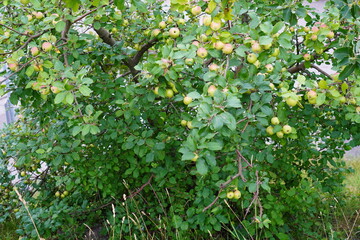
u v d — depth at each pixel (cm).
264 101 212
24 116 445
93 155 357
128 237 338
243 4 217
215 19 209
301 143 352
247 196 307
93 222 412
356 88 238
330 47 276
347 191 477
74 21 252
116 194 399
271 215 325
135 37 388
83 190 391
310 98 229
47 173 463
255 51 205
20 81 296
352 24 241
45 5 267
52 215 342
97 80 330
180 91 263
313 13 335
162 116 336
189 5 216
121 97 328
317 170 383
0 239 418
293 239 374
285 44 201
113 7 310
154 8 387
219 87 195
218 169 300
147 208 382
